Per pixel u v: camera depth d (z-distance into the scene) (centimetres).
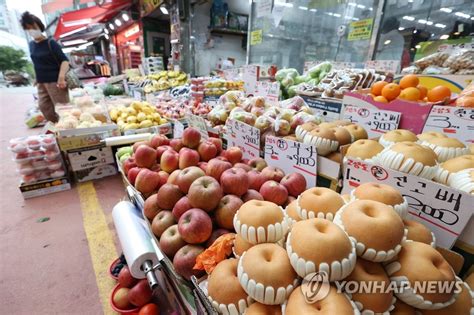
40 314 134
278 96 205
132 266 101
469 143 94
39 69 362
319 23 359
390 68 204
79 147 276
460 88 134
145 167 135
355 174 84
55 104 382
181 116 292
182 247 86
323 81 183
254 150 140
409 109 108
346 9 313
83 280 154
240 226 66
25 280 154
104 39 1177
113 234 195
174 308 120
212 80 295
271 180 107
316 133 102
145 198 121
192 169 104
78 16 678
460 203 63
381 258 50
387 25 266
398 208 62
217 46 564
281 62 396
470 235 64
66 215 220
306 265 49
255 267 55
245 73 268
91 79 667
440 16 233
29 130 512
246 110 175
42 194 255
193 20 515
